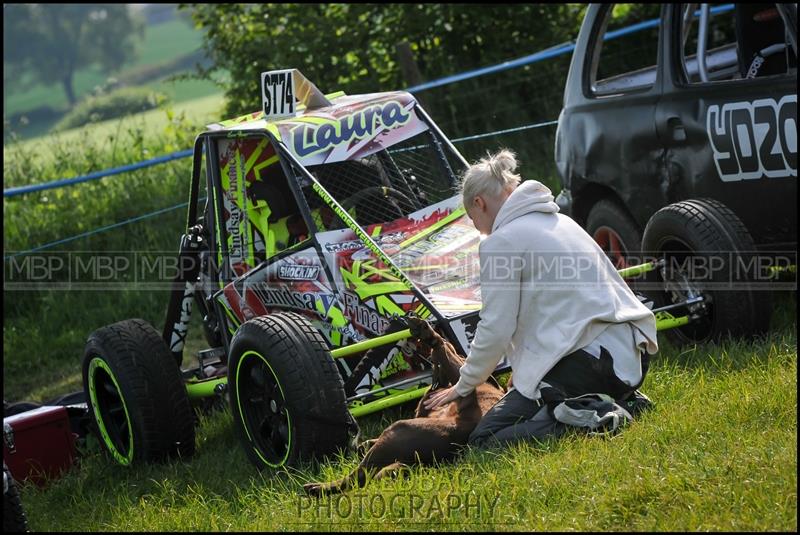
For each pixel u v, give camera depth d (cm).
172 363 1059
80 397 1350
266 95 1155
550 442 812
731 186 1109
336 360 996
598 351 834
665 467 730
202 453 1092
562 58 2180
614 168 1276
